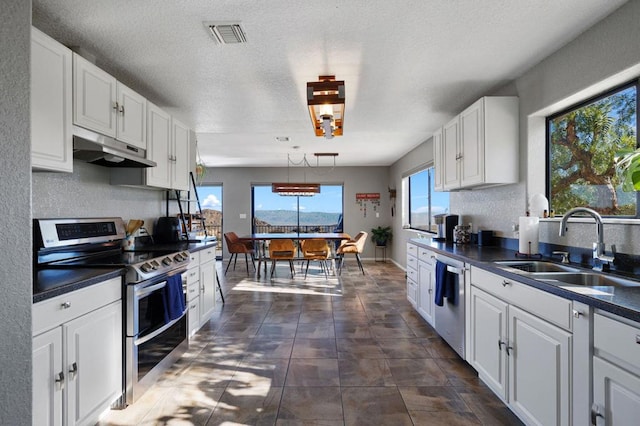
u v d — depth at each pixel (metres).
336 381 2.40
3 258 0.81
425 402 2.13
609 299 1.28
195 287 3.18
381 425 1.90
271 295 4.93
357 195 8.59
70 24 2.00
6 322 0.81
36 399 1.39
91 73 2.14
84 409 1.68
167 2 1.80
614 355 1.23
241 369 2.59
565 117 2.53
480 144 2.85
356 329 3.47
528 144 2.71
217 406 2.09
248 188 8.65
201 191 8.96
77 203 2.50
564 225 2.03
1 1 0.81
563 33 2.14
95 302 1.78
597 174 2.24
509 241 2.99
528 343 1.75
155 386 2.33
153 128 2.96
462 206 4.02
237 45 2.27
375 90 3.11
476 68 2.66
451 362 2.69
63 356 1.54
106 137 2.30
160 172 3.09
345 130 4.62
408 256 4.22
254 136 5.25
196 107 3.55
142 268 2.13
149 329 2.28
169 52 2.36
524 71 2.71
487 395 2.20
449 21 2.01
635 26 1.79
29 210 0.88
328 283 5.75
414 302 3.92
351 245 6.57
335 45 2.28
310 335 3.31
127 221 3.13
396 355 2.83
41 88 1.75
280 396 2.21
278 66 2.59
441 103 3.48
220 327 3.56
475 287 2.38
